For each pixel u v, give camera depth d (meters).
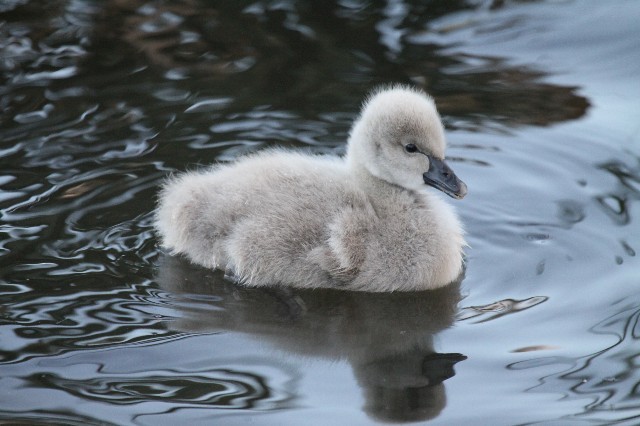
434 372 10.02
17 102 15.52
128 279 11.64
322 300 11.51
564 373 9.95
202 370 10.02
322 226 11.70
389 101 12.27
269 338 10.61
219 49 17.41
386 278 11.70
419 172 12.18
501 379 9.89
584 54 17.38
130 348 10.33
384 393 9.66
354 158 12.55
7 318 10.76
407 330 10.81
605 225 12.80
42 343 10.36
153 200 13.12
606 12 18.62
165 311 11.06
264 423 9.20
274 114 15.38
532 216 13.16
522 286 11.62
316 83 16.33
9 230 12.38
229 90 16.06
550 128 15.28
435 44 17.67
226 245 11.86
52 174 13.63
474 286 11.73
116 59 17.03
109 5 18.97
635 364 10.05
